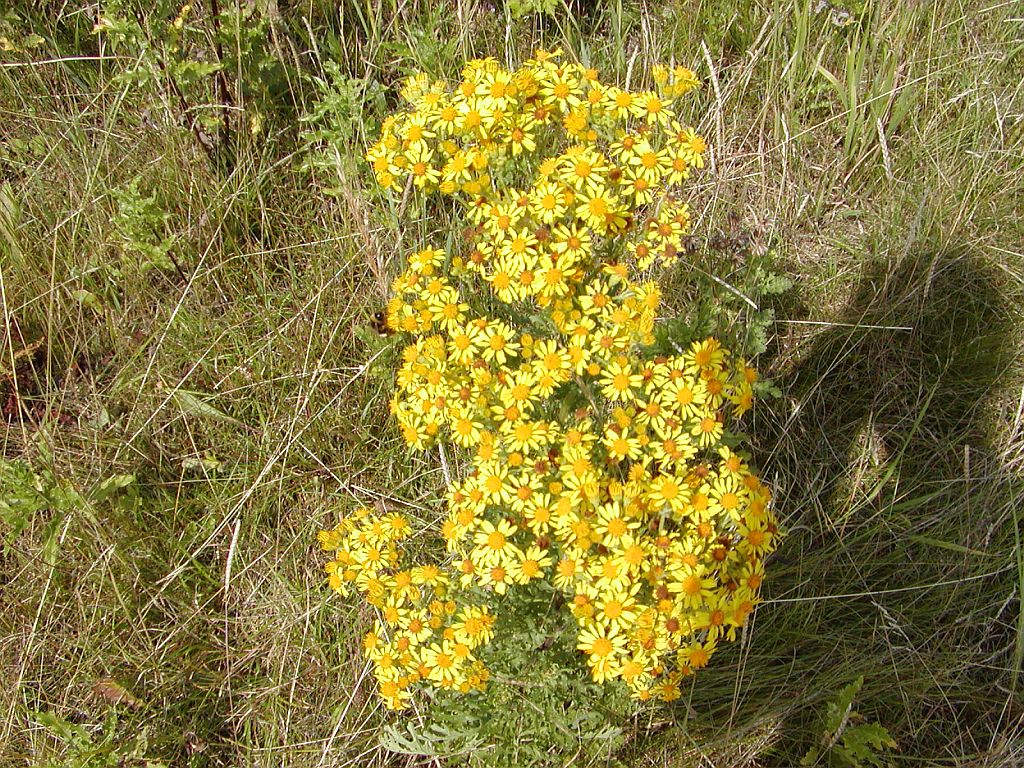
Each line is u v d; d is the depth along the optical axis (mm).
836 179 775
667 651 459
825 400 688
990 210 748
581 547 453
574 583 478
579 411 505
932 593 620
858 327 701
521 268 486
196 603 610
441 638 505
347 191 662
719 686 584
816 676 590
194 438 667
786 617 601
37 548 610
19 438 660
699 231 717
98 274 710
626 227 502
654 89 763
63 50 770
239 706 588
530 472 472
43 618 594
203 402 663
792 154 768
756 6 813
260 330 694
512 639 506
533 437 471
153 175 720
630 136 503
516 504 470
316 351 676
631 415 477
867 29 792
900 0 780
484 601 527
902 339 700
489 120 497
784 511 645
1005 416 673
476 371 491
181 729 580
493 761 532
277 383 673
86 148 716
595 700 522
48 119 735
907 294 699
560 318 487
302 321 686
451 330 503
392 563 543
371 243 665
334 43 729
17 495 593
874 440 668
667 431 469
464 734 528
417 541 619
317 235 723
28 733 571
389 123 538
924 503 649
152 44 689
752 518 459
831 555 629
